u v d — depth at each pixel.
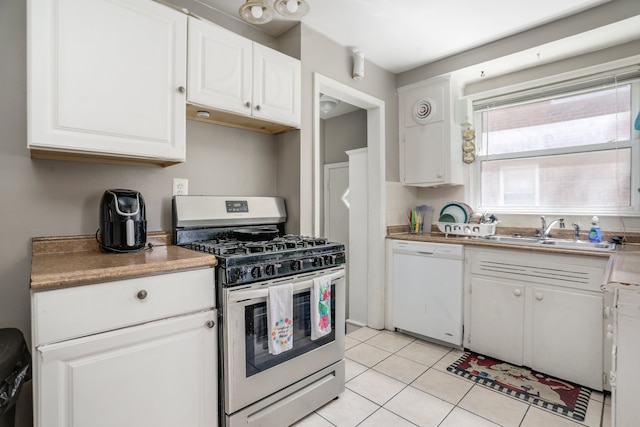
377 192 2.91
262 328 1.51
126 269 1.15
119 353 1.15
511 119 2.78
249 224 2.08
